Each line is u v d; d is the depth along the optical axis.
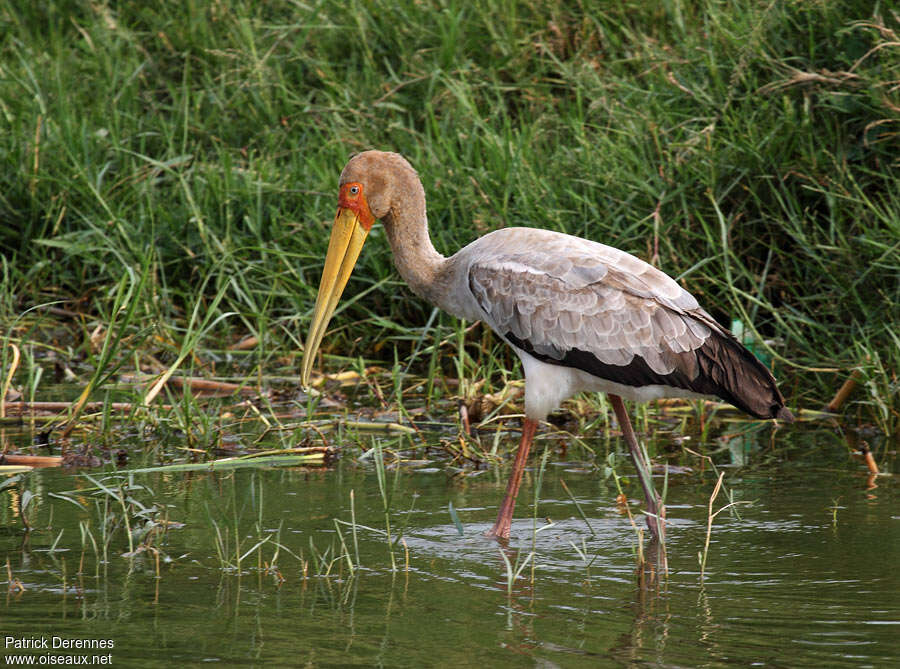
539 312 8.84
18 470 9.84
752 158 12.59
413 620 6.64
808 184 12.59
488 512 8.85
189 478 9.74
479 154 13.77
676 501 9.07
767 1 13.43
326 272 9.94
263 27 17.14
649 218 12.73
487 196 13.27
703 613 6.76
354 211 9.78
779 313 12.29
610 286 8.76
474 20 16.05
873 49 12.01
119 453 10.30
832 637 6.39
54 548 7.84
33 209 15.15
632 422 11.58
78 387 12.67
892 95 12.30
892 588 7.15
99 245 14.54
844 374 11.81
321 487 9.49
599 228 12.88
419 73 15.64
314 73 16.61
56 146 15.66
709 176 12.59
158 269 14.82
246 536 8.22
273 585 7.24
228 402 12.23
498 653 6.17
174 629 6.50
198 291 14.41
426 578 7.39
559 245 9.03
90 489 9.23
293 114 15.93
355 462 10.34
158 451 10.55
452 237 13.21
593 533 8.36
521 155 13.66
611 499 9.17
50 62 17.39
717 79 13.29
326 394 12.51
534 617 6.70
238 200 14.77
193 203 14.18
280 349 13.73
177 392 12.66
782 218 12.68
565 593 7.12
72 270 15.30
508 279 8.99
